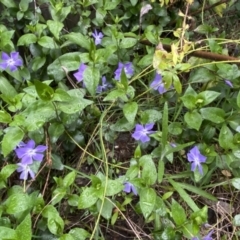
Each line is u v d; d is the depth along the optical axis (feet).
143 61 1.63
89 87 1.48
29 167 1.37
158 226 1.36
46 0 1.82
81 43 1.66
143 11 1.76
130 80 1.61
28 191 1.48
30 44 1.69
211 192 1.54
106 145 1.62
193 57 1.62
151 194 1.28
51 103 1.34
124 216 1.37
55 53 1.68
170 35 1.97
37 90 1.29
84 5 1.84
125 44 1.68
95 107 1.61
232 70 1.52
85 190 1.26
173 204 1.25
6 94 1.54
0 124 1.60
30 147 1.35
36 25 1.69
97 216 1.36
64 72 1.62
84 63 1.63
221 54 1.57
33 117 1.33
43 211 1.29
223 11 2.06
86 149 1.53
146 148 1.56
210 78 1.57
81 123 1.55
